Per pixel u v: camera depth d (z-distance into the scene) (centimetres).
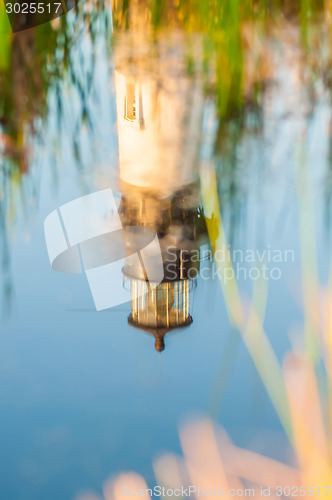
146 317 11612
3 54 14450
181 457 10850
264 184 12825
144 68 13912
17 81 14362
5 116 13912
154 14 14350
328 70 14300
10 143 13475
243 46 14325
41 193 12800
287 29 14438
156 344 11481
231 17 14050
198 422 11031
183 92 13738
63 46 14625
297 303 11550
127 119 13438
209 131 13538
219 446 10875
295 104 13925
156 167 13025
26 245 12238
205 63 14000
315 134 13562
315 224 12206
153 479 10781
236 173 13000
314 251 11112
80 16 14675
